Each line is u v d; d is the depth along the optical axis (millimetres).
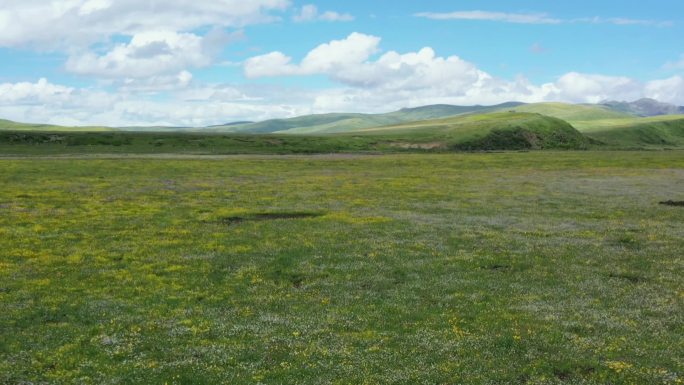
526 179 98188
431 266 37344
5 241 43312
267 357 22422
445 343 23844
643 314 27703
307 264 38031
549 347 23250
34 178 87562
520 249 42219
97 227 50094
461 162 140750
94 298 30328
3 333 24922
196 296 31109
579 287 32406
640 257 39469
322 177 100062
